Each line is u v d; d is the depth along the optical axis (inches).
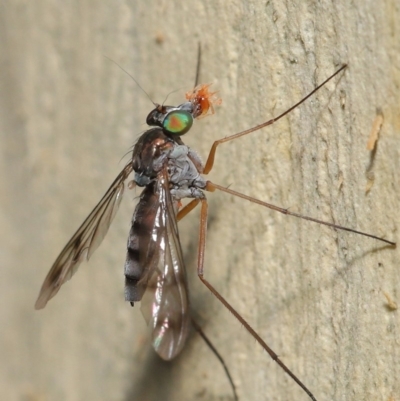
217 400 2.7
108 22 2.8
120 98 2.8
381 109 2.3
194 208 2.7
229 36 2.5
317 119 2.4
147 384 2.8
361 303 2.4
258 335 2.5
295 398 2.5
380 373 2.4
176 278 2.5
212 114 2.6
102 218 2.6
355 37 2.4
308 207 2.4
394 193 2.3
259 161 2.5
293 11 2.4
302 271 2.5
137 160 2.6
